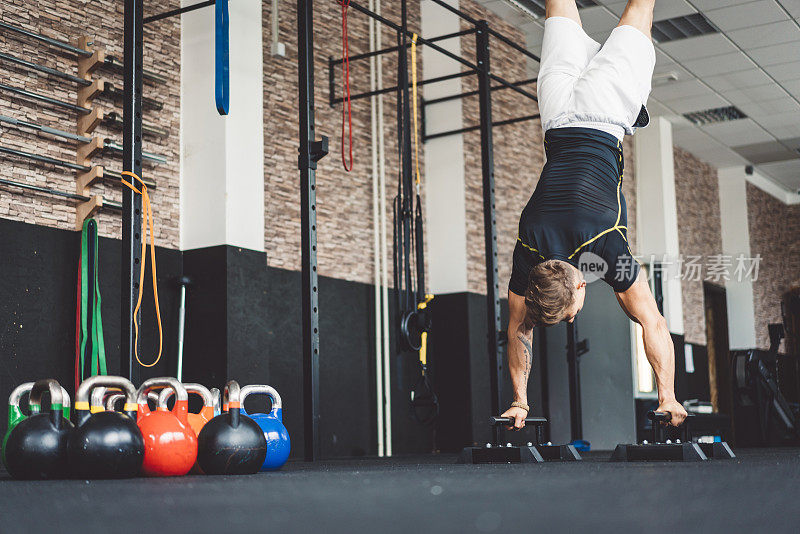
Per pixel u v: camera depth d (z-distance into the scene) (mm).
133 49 3916
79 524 1269
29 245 5277
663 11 8570
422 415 7914
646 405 8297
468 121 8320
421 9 8508
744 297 13609
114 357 5664
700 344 12445
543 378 8250
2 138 5203
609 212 3068
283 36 7070
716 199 13844
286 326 6734
